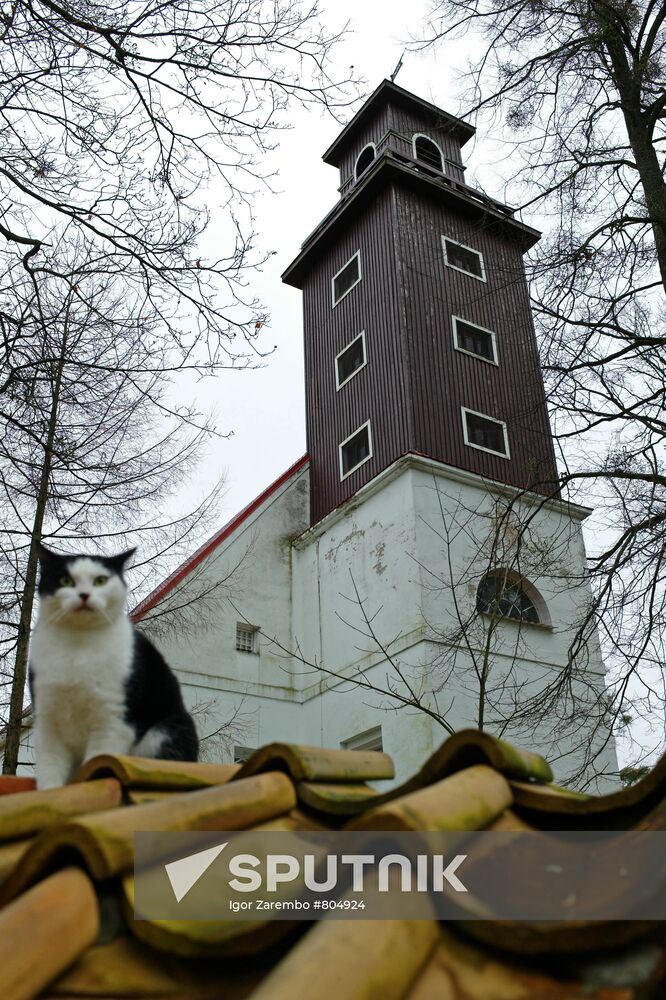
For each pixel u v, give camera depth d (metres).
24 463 8.02
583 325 9.08
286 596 20.19
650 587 8.94
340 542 19.53
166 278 6.74
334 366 22.27
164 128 6.55
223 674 18.20
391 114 24.52
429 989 1.20
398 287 20.47
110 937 1.37
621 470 9.73
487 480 18.55
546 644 17.25
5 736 9.56
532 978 1.23
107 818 1.48
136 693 3.32
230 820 1.69
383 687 16.61
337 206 23.55
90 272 6.79
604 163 9.78
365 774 2.27
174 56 6.14
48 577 3.51
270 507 20.97
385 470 18.44
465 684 15.87
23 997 1.15
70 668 3.20
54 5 5.75
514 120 9.85
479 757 1.92
